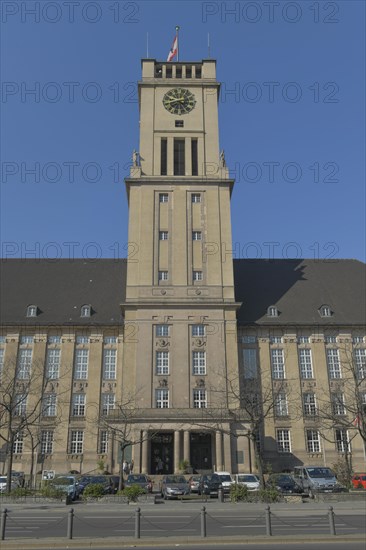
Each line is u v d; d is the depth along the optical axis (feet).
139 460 162.91
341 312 202.59
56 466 177.78
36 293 209.05
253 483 124.98
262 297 207.62
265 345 194.39
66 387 188.24
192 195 200.95
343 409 185.88
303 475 135.54
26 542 57.06
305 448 180.24
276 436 180.86
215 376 176.86
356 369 175.42
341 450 180.04
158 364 178.81
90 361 192.34
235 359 179.73
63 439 181.47
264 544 57.47
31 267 222.07
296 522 76.07
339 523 74.90
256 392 176.96
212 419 167.02
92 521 77.15
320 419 182.70
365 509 92.17
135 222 195.72
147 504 99.96
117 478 132.05
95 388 188.75
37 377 187.93
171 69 221.66
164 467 170.30
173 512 87.97
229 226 196.34
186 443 164.45
